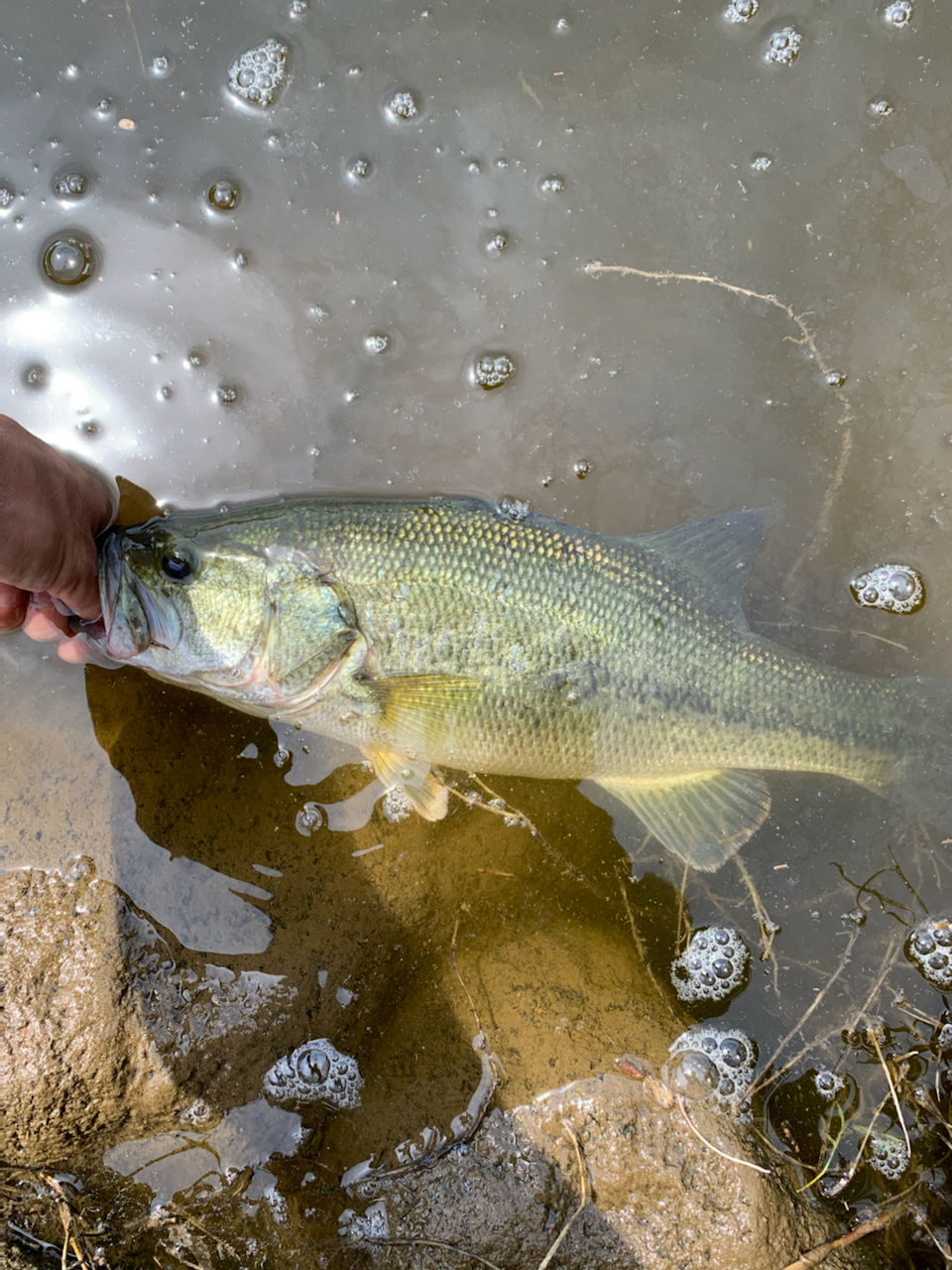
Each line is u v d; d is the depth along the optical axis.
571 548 0.62
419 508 0.61
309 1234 0.56
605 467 0.65
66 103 0.64
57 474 0.56
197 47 0.64
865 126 0.65
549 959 0.62
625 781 0.64
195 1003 0.56
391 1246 0.55
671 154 0.65
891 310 0.65
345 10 0.65
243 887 0.59
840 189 0.65
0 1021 0.54
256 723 0.62
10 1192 0.56
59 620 0.60
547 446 0.65
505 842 0.64
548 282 0.65
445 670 0.61
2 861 0.57
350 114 0.65
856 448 0.65
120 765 0.59
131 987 0.56
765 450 0.65
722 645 0.62
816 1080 0.62
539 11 0.65
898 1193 0.60
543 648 0.61
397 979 0.60
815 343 0.65
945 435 0.65
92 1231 0.56
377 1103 0.58
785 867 0.65
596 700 0.61
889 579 0.65
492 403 0.65
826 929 0.64
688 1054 0.60
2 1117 0.54
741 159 0.65
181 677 0.61
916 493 0.65
